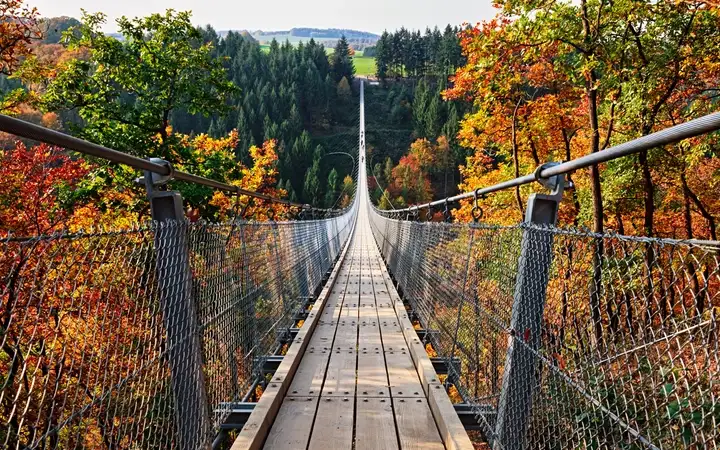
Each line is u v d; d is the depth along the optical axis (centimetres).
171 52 1464
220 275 263
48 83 1319
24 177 790
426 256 485
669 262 110
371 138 9931
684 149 959
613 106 1014
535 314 201
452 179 6894
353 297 708
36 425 118
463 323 317
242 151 5688
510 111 1317
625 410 129
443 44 9181
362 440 264
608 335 136
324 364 392
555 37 954
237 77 8794
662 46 956
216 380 250
